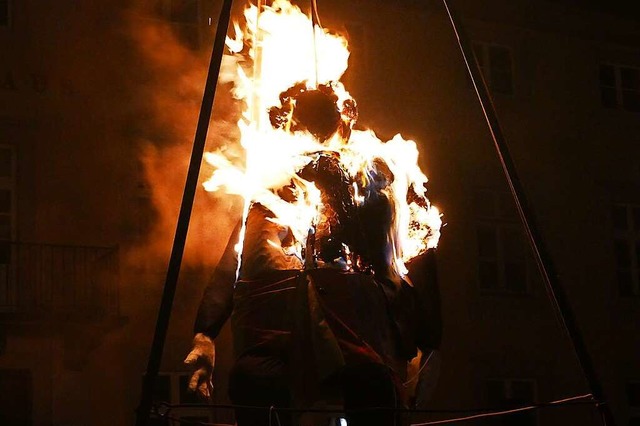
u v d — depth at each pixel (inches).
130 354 616.1
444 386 707.4
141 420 131.6
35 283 601.0
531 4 806.5
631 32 841.5
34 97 627.5
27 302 595.5
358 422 145.8
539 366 740.7
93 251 611.5
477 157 751.7
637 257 800.3
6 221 616.4
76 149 629.0
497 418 532.1
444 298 724.0
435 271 168.1
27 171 619.8
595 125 807.1
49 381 601.6
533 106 789.2
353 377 145.5
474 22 782.5
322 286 151.9
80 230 620.4
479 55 780.6
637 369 770.8
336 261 155.6
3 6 635.5
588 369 148.2
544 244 152.3
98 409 608.1
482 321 730.8
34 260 603.8
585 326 764.6
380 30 733.9
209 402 155.3
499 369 728.3
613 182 800.9
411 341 156.6
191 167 139.0
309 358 148.3
